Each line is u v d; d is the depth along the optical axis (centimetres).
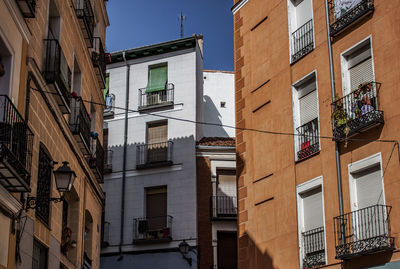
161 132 3209
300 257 1792
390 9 1620
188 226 2948
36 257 1495
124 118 3281
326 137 1767
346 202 1650
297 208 1845
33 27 1442
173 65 3281
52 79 1506
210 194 3005
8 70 1259
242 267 2075
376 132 1593
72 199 1942
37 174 1442
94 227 2233
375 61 1639
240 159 2189
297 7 2053
